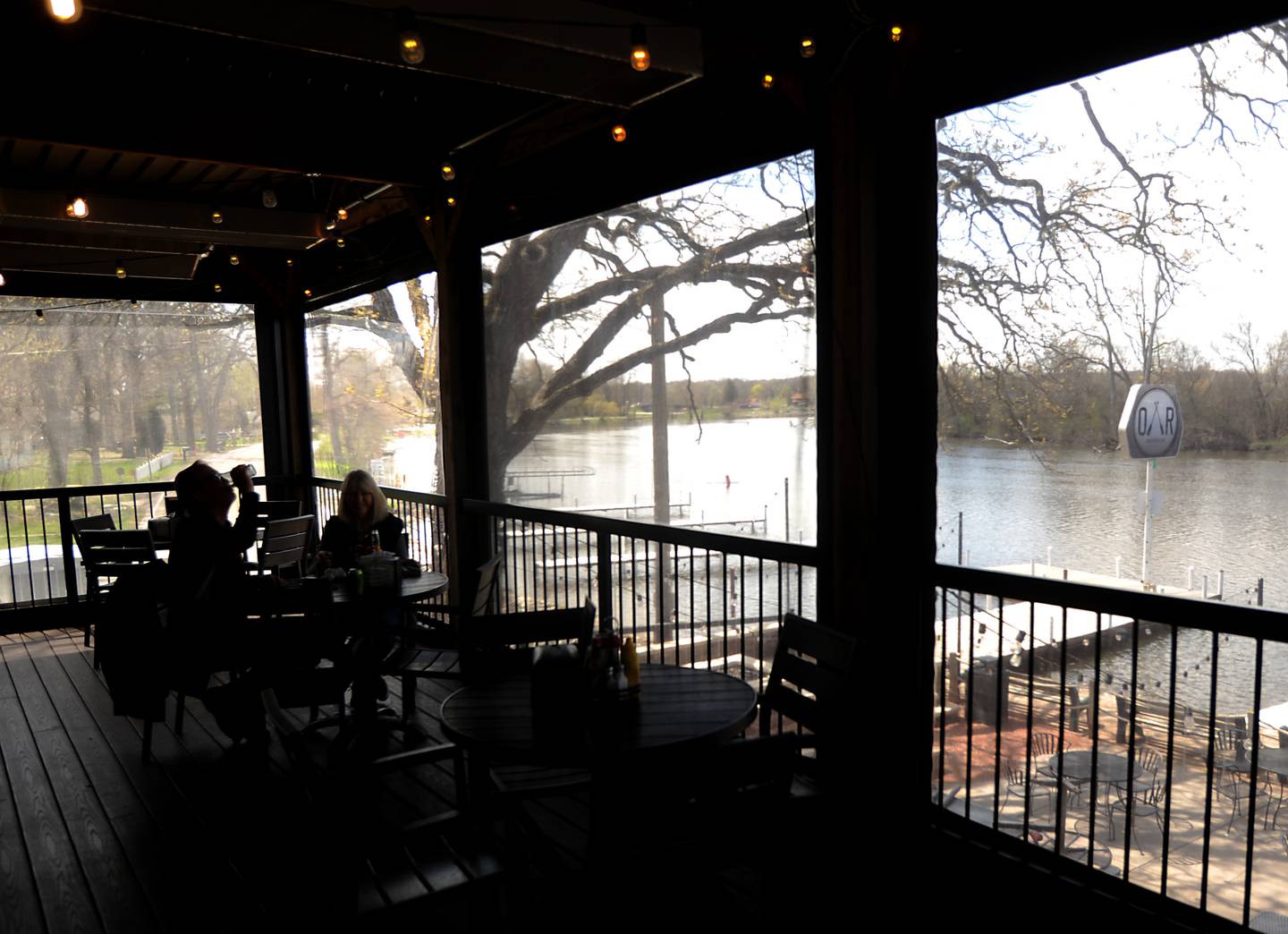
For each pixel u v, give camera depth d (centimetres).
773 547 398
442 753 245
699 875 218
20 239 684
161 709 448
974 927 305
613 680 277
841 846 289
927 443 341
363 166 543
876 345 343
